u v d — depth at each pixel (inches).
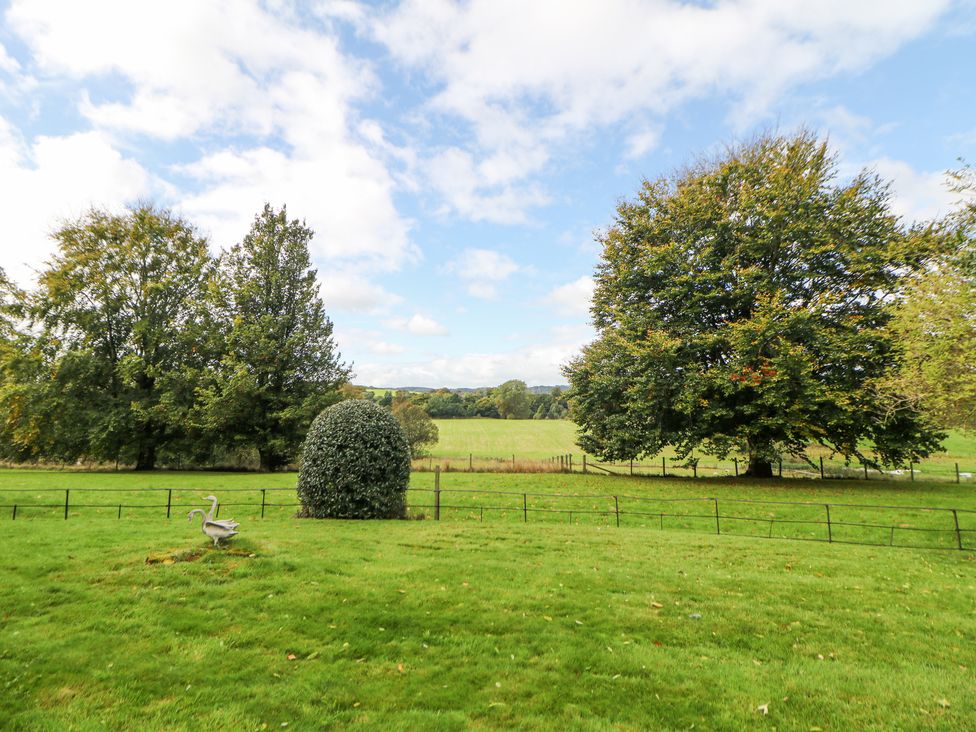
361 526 499.8
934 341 545.3
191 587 298.5
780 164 922.7
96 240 1226.0
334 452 557.3
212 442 1273.4
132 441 1226.6
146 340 1249.4
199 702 183.9
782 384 797.2
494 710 183.9
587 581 339.6
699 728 175.0
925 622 280.1
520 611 280.4
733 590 332.2
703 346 898.1
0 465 1446.9
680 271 939.3
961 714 185.0
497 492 797.9
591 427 1077.8
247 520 555.2
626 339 993.5
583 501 753.0
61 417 1142.3
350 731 168.9
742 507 693.3
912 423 854.5
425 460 1245.1
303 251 1402.6
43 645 222.8
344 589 302.5
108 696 185.5
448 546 427.5
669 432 983.0
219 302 1290.6
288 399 1258.6
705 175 1021.2
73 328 1195.9
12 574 312.0
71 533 434.3
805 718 181.8
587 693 196.7
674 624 269.6
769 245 898.1
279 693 191.6
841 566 408.2
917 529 569.0
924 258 759.1
